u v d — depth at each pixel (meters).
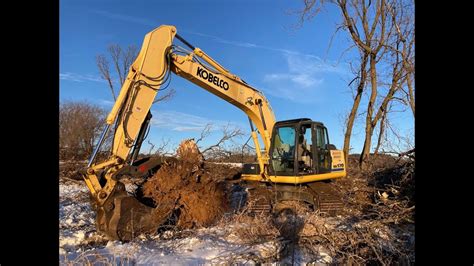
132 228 5.50
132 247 5.08
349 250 5.15
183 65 6.92
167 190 6.23
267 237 5.52
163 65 6.42
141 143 6.26
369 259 4.86
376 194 7.91
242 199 9.23
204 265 4.50
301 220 6.05
